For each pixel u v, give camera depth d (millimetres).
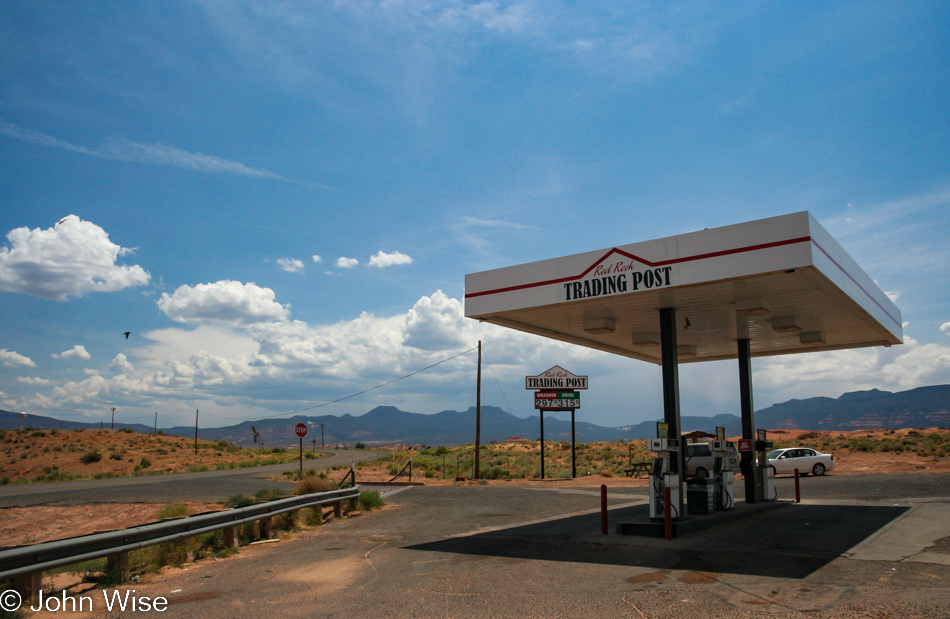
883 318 16656
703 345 20188
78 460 58156
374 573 9289
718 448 15086
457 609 7156
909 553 9898
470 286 14984
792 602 7070
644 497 21062
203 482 32906
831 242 12133
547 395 32750
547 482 29766
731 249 11469
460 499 21516
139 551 10008
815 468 29453
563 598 7520
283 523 14258
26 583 7398
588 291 13180
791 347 20500
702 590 7719
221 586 8500
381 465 46062
